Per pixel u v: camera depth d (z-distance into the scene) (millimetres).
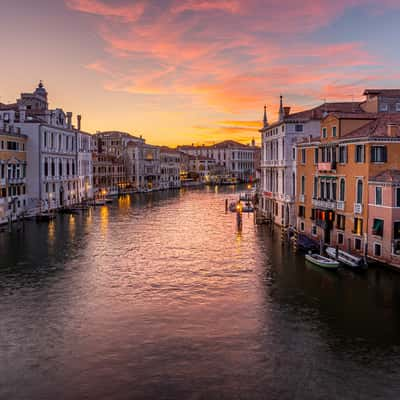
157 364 17281
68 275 29750
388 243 29797
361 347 18781
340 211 35094
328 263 30703
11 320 21609
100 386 15734
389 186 29344
